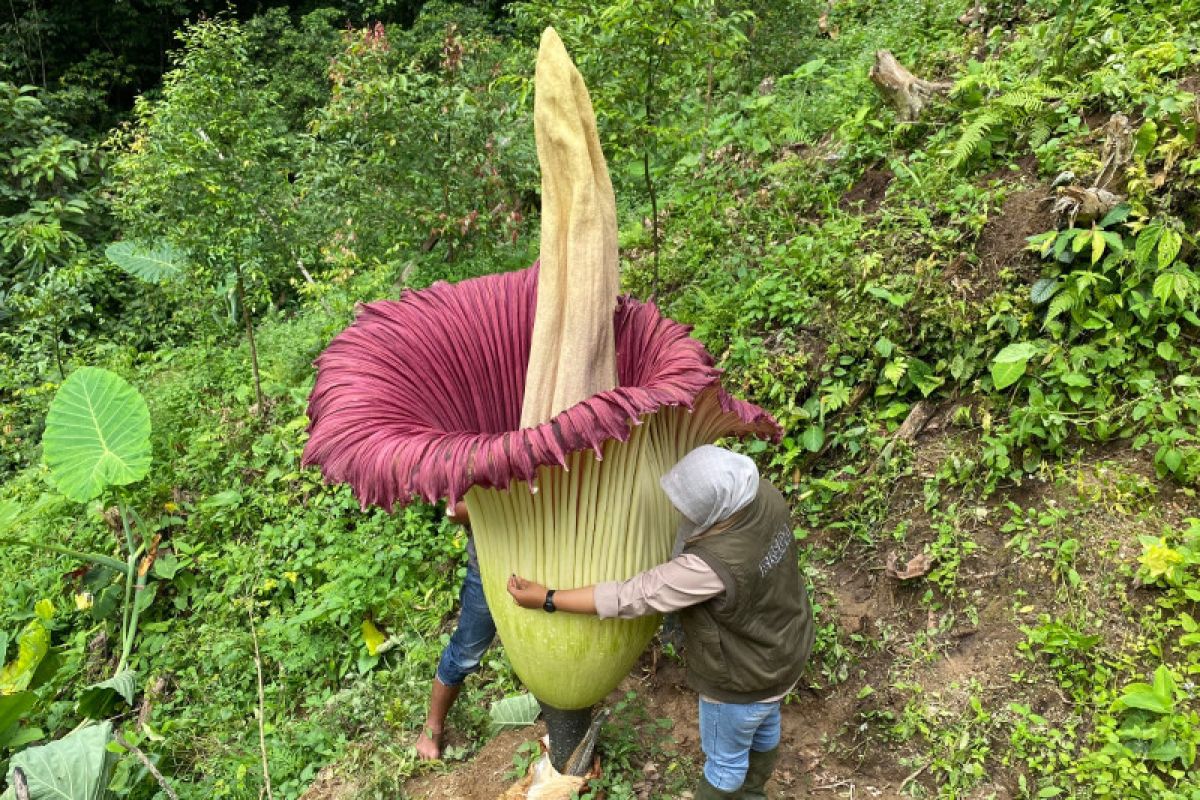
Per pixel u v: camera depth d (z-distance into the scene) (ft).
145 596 14.73
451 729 10.82
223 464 17.61
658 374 6.24
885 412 12.25
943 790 8.71
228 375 20.72
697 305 15.20
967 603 10.08
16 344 25.07
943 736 9.05
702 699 7.53
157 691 13.38
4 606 15.81
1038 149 13.21
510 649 7.16
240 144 18.19
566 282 6.31
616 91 13.12
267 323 23.75
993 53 17.81
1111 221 11.27
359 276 20.67
